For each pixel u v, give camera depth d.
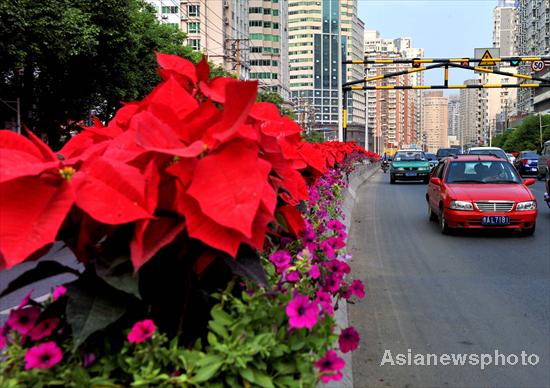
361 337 5.54
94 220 2.06
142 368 1.93
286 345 2.15
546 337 5.53
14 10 17.72
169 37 37.50
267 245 2.89
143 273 2.13
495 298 7.02
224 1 94.00
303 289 2.82
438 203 13.24
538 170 36.06
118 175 1.98
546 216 15.64
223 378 2.03
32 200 1.85
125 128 2.89
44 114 28.45
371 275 8.41
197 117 2.44
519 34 172.88
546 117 110.12
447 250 10.52
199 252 2.14
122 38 24.39
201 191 1.90
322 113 126.50
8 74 25.45
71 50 20.56
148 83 32.75
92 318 1.91
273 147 2.56
